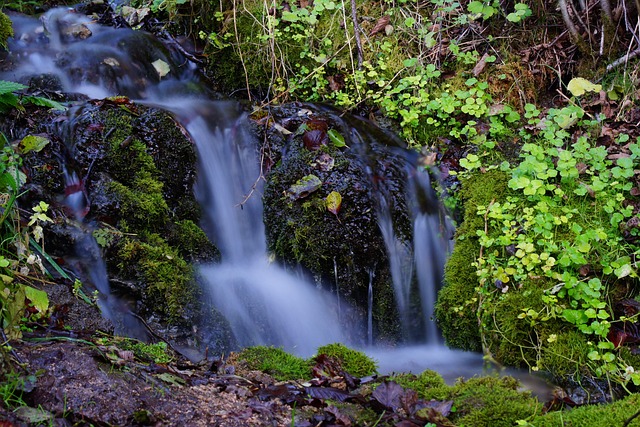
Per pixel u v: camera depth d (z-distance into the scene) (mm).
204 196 4777
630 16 5277
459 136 4941
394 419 2793
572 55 5371
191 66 5906
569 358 3684
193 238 4387
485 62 5285
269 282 4551
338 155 4684
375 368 3656
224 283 4324
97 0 6527
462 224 4465
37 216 3557
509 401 3070
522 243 4012
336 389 3051
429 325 4570
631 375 3422
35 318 3223
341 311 4508
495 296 4074
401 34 5664
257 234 4793
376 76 5449
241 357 3545
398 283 4562
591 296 3793
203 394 2809
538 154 4352
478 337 4215
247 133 4918
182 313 3877
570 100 5012
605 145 4660
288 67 5688
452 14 5711
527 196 4363
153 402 2607
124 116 4438
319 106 5262
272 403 2838
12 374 2480
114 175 4266
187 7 6180
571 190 4324
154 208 4203
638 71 4992
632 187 4277
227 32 5867
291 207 4523
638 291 3889
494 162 4777
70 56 5477
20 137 4273
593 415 2936
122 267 3900
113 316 3752
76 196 4137
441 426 2764
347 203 4465
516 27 5578
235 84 5820
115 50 5645
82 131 4289
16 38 5605
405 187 4684
